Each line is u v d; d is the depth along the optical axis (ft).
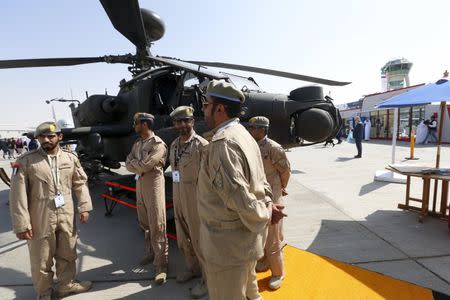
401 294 8.86
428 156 39.93
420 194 20.18
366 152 47.80
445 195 14.99
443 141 61.05
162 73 17.30
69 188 9.27
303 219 15.64
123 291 9.53
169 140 15.25
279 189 10.23
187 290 9.50
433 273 9.97
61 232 9.07
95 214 18.34
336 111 15.76
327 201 18.99
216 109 5.74
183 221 9.82
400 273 10.01
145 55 17.84
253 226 5.15
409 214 16.14
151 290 9.56
